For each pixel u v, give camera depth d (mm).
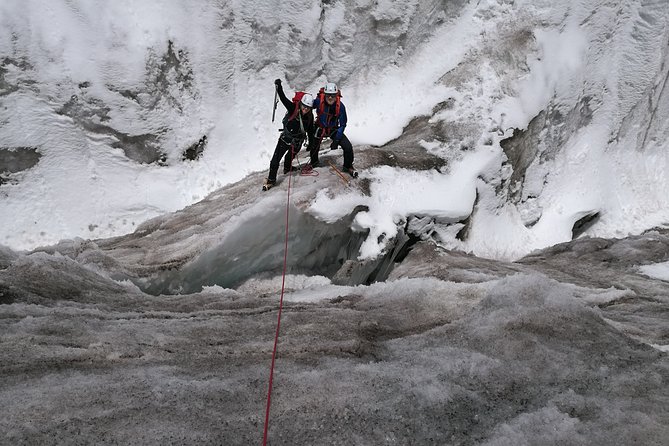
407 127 9359
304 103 7008
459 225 8156
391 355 3893
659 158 10492
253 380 3373
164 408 3002
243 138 8992
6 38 7637
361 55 9641
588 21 9492
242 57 8938
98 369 3471
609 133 9961
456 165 8453
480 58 9281
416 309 4871
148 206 8289
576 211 9547
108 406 2975
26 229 7688
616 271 7484
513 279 4617
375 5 9438
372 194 7562
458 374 3520
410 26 9633
